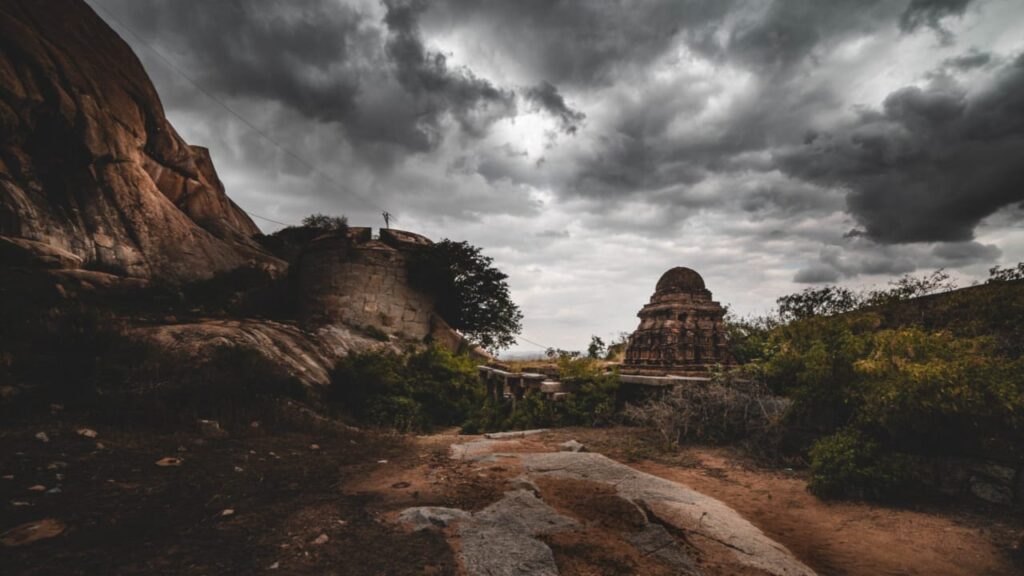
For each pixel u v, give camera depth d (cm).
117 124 1783
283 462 586
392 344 1741
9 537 324
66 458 508
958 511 444
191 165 2397
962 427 471
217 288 1791
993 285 632
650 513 422
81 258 1473
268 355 1079
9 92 1375
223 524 372
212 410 784
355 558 319
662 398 859
